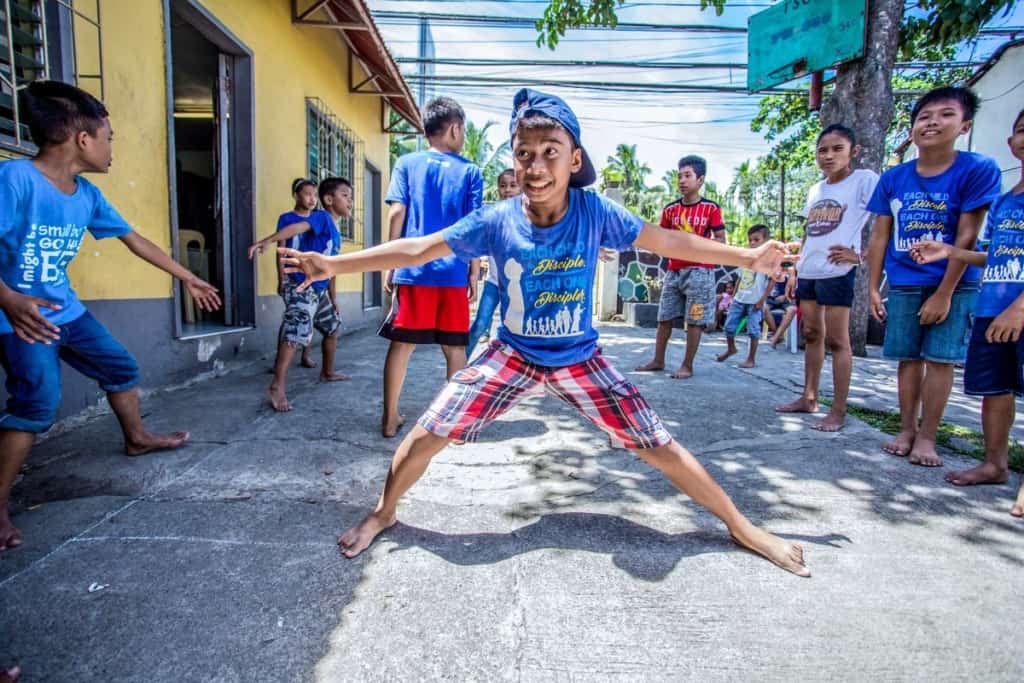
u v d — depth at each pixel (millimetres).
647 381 4574
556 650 1383
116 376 2455
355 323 8469
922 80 12727
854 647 1406
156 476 2365
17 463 1882
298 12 6000
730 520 1847
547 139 1577
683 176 4727
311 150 6594
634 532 1975
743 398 3992
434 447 1815
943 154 2615
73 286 3020
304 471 2453
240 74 4996
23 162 1946
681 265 4770
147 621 1455
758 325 5465
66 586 1590
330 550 1820
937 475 2543
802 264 3420
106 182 3283
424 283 2826
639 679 1294
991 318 2373
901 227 2740
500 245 1762
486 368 1826
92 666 1301
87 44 3111
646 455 1830
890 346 2822
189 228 7176
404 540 1895
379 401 3680
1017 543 1945
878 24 5750
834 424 3221
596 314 10422
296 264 1723
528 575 1695
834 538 1962
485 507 2166
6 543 1782
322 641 1401
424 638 1418
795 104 13008
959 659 1372
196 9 4137
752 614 1529
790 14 6277
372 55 7176
